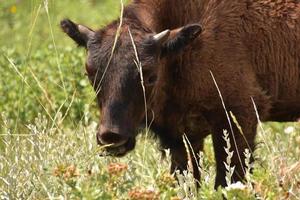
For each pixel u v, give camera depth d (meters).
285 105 27.20
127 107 23.84
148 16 25.31
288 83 26.92
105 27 24.78
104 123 23.72
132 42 24.06
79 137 26.16
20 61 33.97
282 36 26.56
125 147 23.97
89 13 49.09
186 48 25.22
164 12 25.72
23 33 43.78
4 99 31.88
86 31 24.88
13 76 32.66
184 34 24.36
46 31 40.72
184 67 25.36
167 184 22.14
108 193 21.22
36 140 24.95
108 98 23.89
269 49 26.41
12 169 24.06
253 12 26.20
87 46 24.56
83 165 23.81
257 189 22.12
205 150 27.73
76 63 32.69
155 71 24.23
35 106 31.38
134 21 24.64
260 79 26.52
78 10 49.75
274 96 26.88
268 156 25.64
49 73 32.62
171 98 25.69
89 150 24.61
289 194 22.34
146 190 20.89
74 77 32.38
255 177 22.56
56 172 21.91
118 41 24.11
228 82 25.50
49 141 25.05
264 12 26.38
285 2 26.78
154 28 25.31
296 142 27.00
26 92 31.75
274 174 22.80
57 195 23.27
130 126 23.91
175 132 26.23
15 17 46.16
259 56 26.31
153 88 24.59
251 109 25.69
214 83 25.41
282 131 30.28
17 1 47.75
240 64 25.72
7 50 35.44
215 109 25.61
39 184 23.67
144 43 24.14
